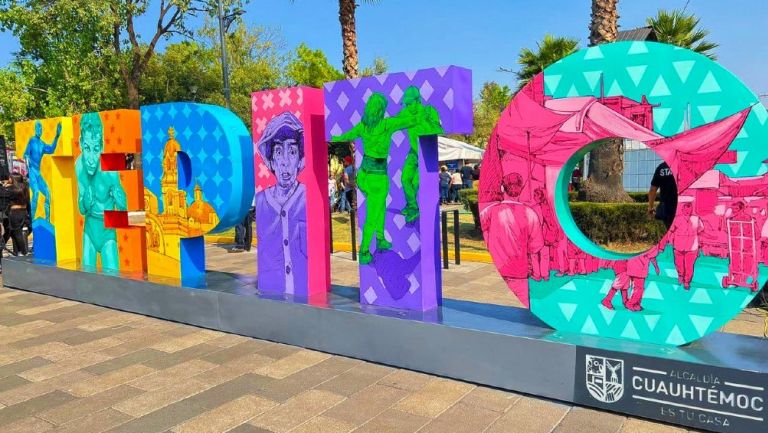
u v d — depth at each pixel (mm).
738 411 3266
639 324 3809
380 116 4883
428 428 3592
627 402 3623
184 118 6121
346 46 13438
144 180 6656
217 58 31734
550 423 3594
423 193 4781
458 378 4324
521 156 4160
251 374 4617
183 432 3658
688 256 3590
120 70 22766
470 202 12391
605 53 3748
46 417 3943
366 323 4777
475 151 22750
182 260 6453
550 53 17328
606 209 9898
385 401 4020
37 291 7844
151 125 6480
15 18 20172
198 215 6133
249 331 5590
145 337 5711
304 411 3902
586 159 17125
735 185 3387
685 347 3684
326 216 5707
